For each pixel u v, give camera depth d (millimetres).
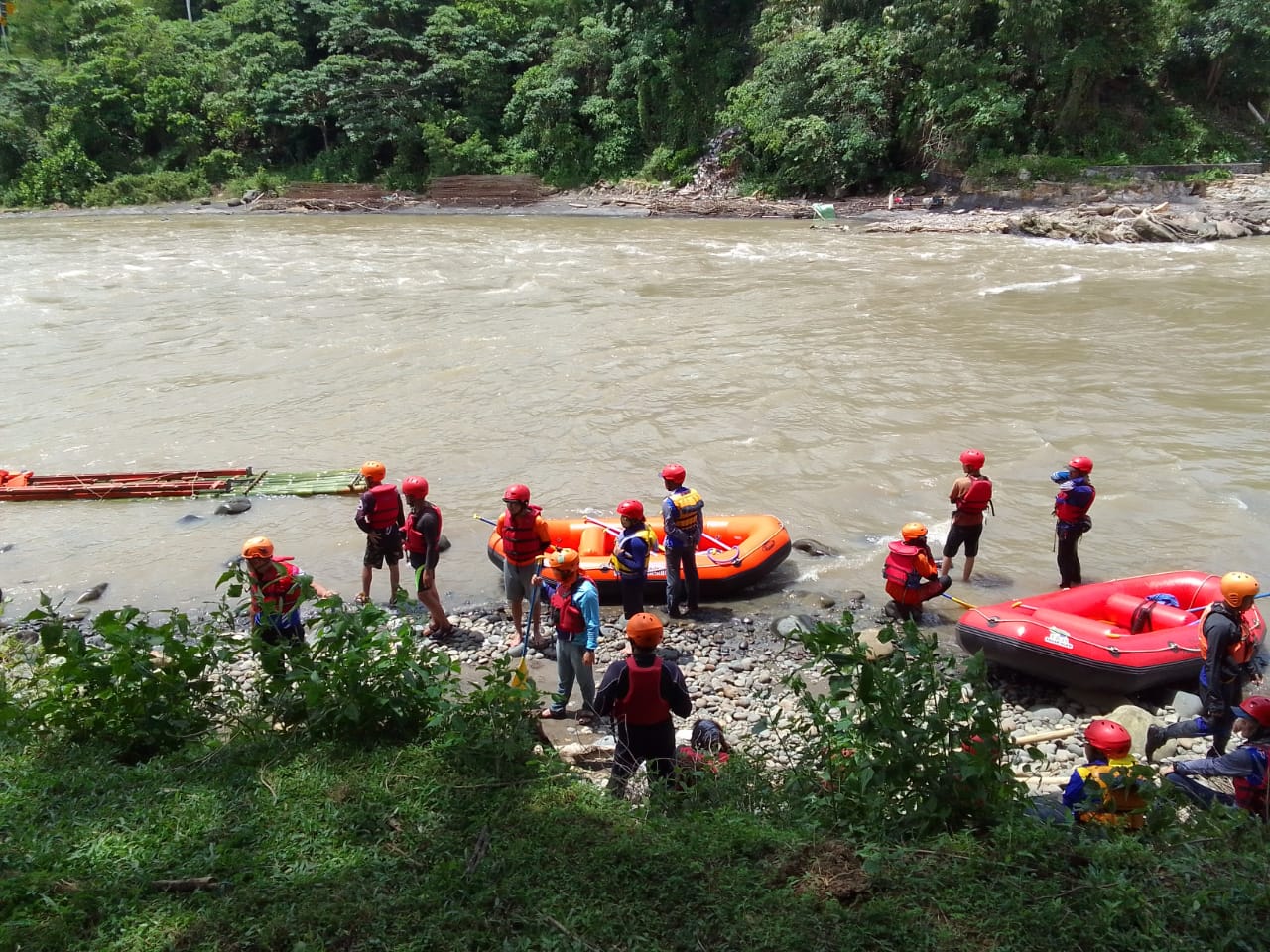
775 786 4938
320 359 18453
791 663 8164
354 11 54969
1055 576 9875
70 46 64125
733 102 46156
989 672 8117
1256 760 5078
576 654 7039
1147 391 15688
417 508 8383
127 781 4812
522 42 54938
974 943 3639
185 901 3895
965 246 31938
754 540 9742
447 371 17438
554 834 4352
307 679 5285
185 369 17969
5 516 11844
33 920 3693
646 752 5293
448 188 50594
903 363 17438
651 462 13133
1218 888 3816
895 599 8820
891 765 4426
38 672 5824
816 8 45375
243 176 55906
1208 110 43531
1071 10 37562
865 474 12555
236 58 58438
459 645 8562
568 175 51719
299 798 4633
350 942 3680
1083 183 37812
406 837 4344
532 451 13648
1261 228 33281
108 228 44219
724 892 3930
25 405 16000
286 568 6918
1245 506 11312
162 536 11195
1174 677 7418
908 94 41562
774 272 27531
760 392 15945
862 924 3734
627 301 23547
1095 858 4043
